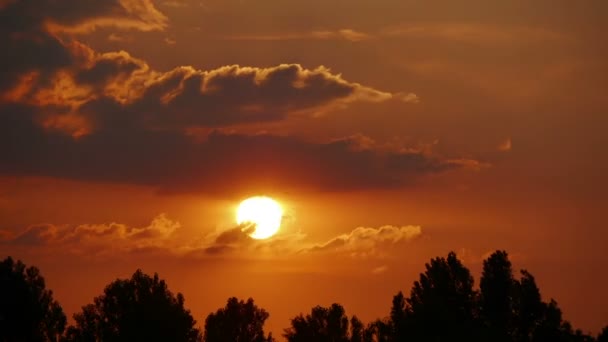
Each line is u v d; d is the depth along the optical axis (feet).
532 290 522.88
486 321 536.42
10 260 566.36
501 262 542.57
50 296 570.46
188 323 598.34
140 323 577.43
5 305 550.77
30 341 556.92
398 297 570.87
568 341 500.74
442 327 523.29
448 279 558.15
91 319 583.17
